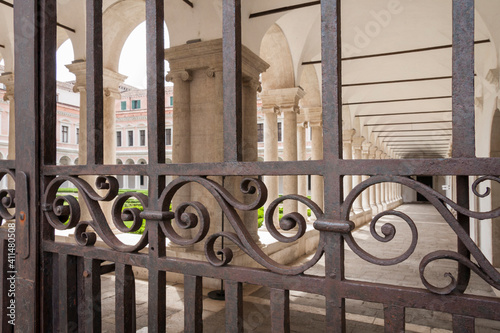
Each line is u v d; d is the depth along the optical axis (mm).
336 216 1045
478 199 8680
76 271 1609
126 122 43625
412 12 7930
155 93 1358
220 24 6332
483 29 7195
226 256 1192
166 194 1316
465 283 923
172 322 4852
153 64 1363
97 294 1506
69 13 7996
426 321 4891
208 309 5254
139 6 8219
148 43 1373
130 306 1434
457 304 902
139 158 43125
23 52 1668
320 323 4828
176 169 1304
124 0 8031
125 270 1412
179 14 6672
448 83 12203
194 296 1266
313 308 5402
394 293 971
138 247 1370
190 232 6504
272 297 1124
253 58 6574
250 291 6203
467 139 911
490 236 8008
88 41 1512
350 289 1022
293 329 4621
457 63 926
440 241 12180
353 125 15305
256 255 1150
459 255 897
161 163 1361
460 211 874
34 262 1622
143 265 1363
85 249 1505
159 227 1342
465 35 920
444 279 7082
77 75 8195
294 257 8898
